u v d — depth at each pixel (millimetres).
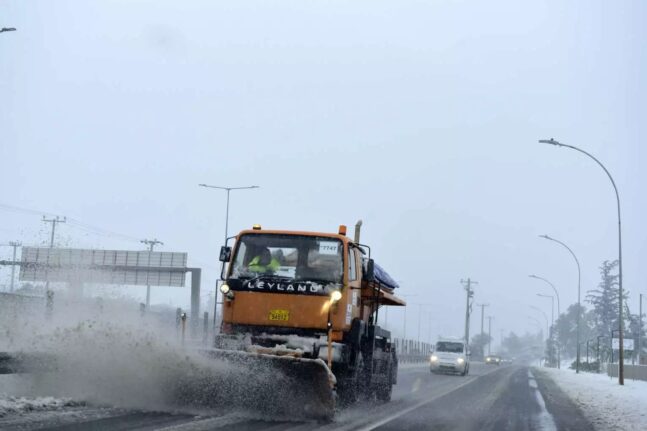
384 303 18656
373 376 16219
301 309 13211
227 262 13914
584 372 65938
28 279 39250
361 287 15078
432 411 15539
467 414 15258
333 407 11883
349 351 13656
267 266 13602
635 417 16797
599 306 106938
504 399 20703
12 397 11164
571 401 21922
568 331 166000
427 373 42500
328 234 13766
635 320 100812
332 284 13352
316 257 13602
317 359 11484
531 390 26766
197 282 49875
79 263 24906
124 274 50750
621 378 34938
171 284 50156
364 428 11547
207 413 11945
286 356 11578
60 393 11828
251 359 11586
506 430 12633
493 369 62281
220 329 13539
